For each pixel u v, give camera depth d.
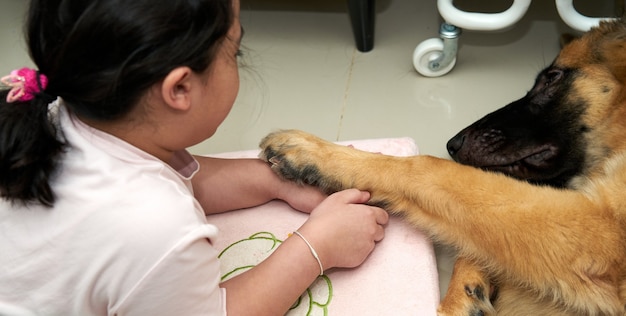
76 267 1.22
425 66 2.59
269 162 1.83
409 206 1.65
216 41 1.21
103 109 1.17
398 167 1.67
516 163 1.88
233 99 1.37
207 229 1.26
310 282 1.52
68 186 1.21
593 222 1.44
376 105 2.49
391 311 1.57
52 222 1.22
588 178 1.73
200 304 1.29
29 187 1.17
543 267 1.48
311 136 1.82
